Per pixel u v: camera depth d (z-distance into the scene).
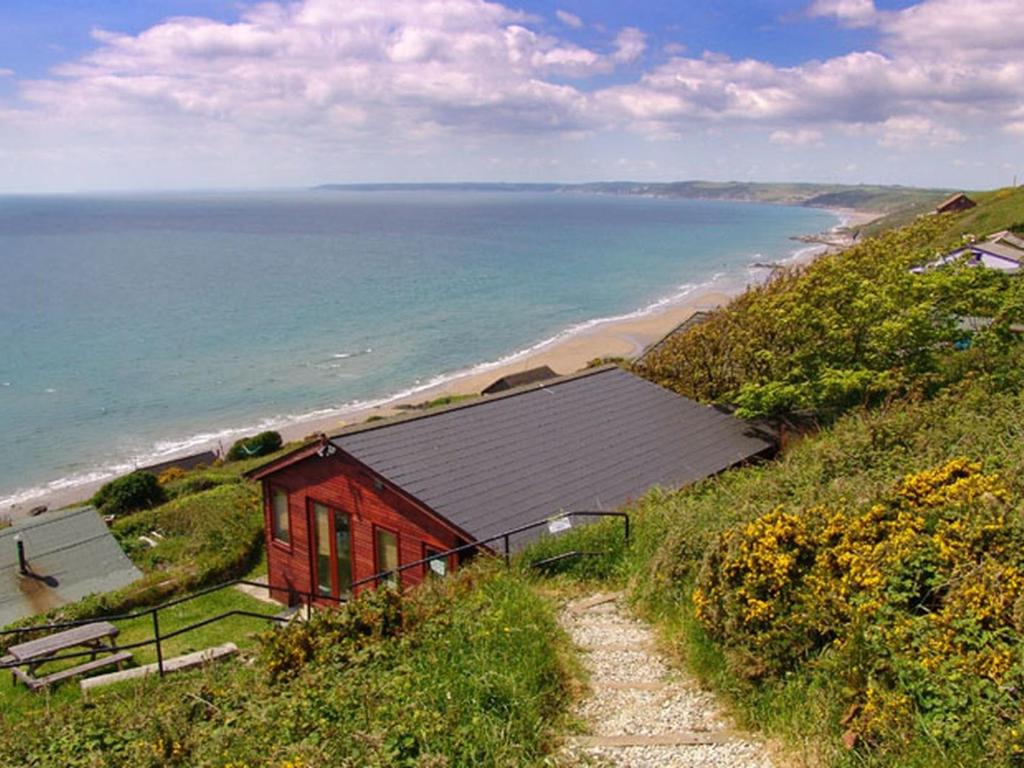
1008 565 6.29
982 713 5.08
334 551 17.97
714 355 25.52
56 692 14.26
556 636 8.19
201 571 22.81
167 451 45.44
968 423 12.40
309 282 108.00
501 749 6.00
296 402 54.03
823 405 20.05
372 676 7.40
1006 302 18.72
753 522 8.29
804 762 5.64
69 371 60.97
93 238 185.75
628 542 11.55
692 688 7.22
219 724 7.27
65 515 25.94
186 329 76.19
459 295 97.56
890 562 6.91
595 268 128.25
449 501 14.72
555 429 17.97
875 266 24.61
